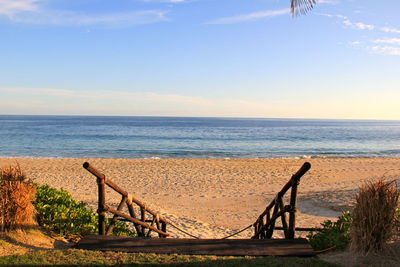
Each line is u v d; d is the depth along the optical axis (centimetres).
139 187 1791
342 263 438
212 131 9300
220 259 430
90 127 10312
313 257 443
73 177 2027
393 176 2152
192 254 450
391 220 462
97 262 416
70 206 625
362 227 467
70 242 559
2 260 413
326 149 4750
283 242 482
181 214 1254
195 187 1805
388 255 455
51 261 418
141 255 442
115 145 4859
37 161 2803
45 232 552
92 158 3209
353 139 6906
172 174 2225
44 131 7812
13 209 503
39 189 648
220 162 2927
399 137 7912
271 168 2562
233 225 1130
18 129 8569
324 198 1452
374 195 470
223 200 1505
